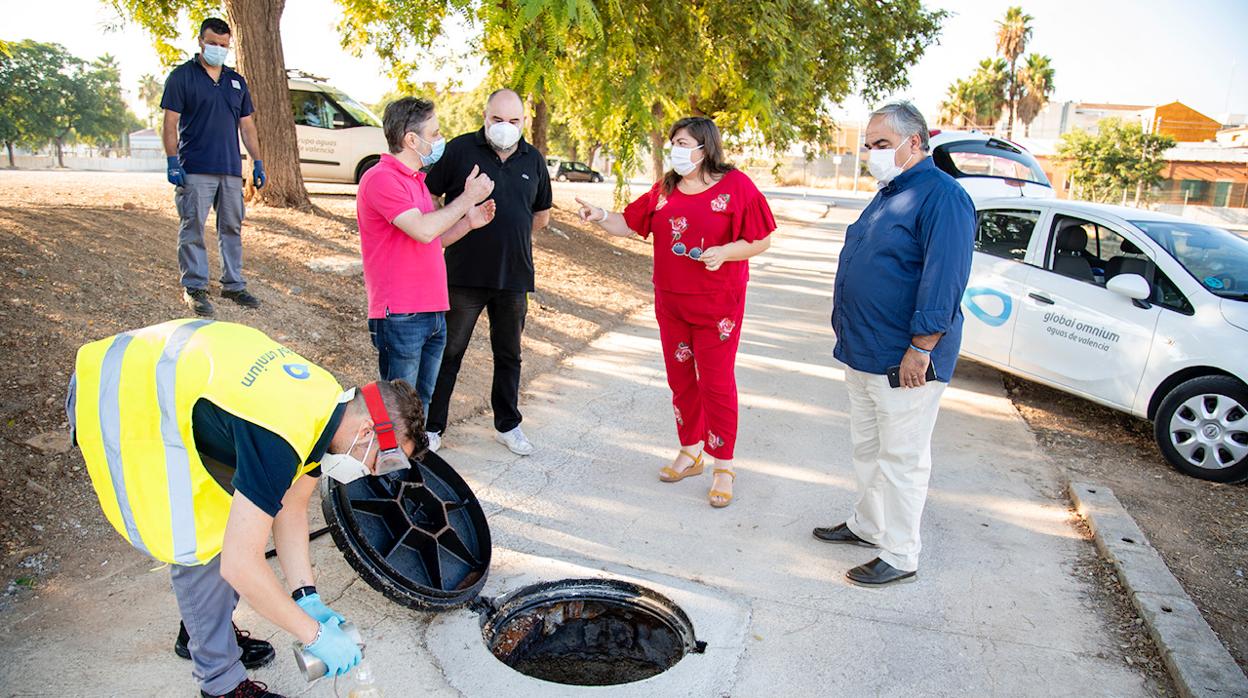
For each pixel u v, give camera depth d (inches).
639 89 302.0
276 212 362.3
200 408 89.4
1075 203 251.3
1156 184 1673.2
